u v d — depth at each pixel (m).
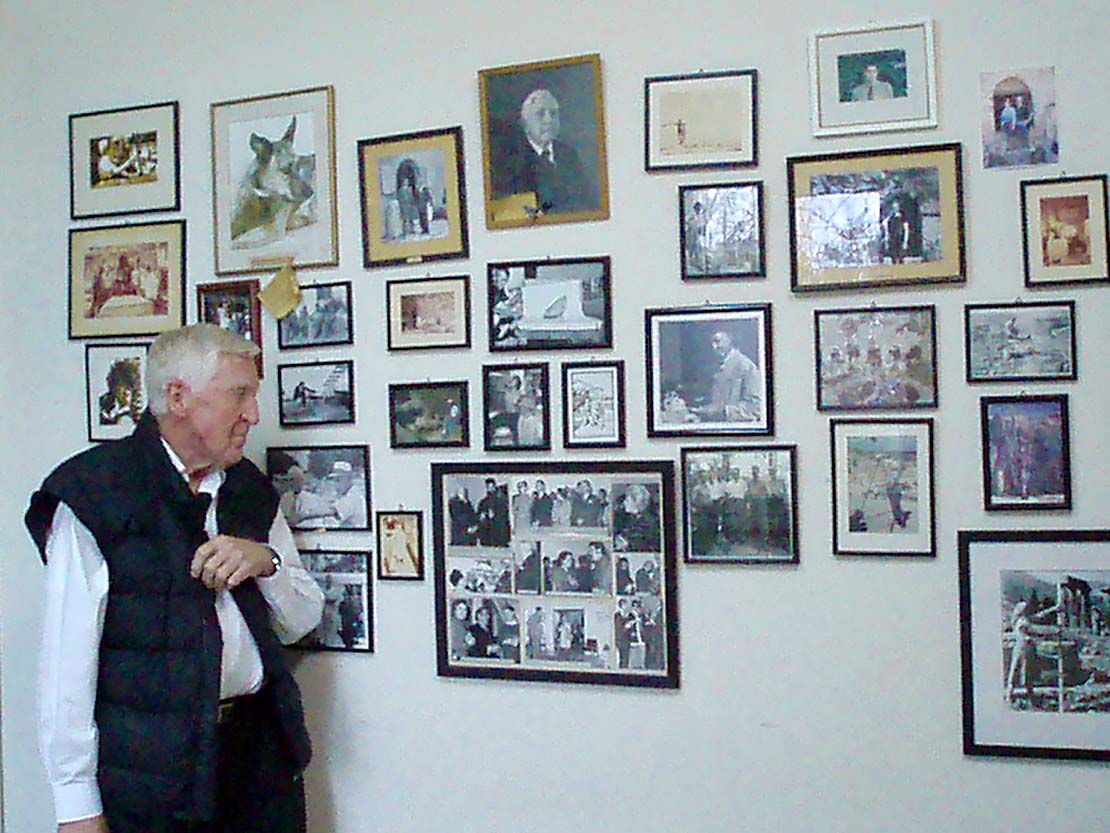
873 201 1.61
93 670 1.49
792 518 1.63
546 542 1.75
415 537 1.83
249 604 1.62
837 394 1.62
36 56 2.07
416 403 1.82
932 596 1.58
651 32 1.70
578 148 1.73
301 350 1.90
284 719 1.65
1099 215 1.53
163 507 1.52
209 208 1.96
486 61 1.79
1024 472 1.55
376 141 1.84
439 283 1.81
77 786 1.49
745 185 1.66
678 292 1.69
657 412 1.69
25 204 2.07
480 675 1.78
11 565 2.06
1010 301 1.56
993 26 1.57
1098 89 1.53
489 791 1.79
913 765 1.59
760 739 1.65
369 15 1.86
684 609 1.68
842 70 1.62
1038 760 1.55
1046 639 1.54
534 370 1.76
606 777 1.73
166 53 1.99
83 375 2.03
